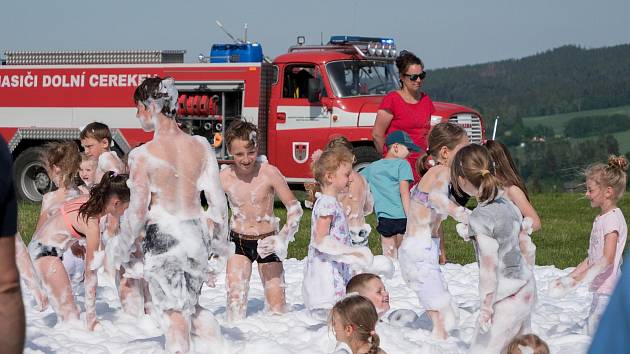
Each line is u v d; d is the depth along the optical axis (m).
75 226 6.78
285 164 16.94
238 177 7.09
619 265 6.45
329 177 6.82
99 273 8.95
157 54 17.75
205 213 5.89
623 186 6.48
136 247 6.80
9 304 3.06
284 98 16.95
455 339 6.43
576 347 6.18
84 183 8.02
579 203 19.27
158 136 5.80
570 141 66.00
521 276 5.58
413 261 6.50
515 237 5.57
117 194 6.57
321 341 6.20
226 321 7.09
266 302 7.29
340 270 6.80
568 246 12.92
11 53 18.86
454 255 11.85
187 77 17.36
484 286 5.54
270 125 17.03
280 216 15.73
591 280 6.36
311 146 16.72
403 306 7.73
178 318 5.75
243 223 7.11
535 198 20.73
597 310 6.44
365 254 6.66
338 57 16.75
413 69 10.09
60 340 6.34
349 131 16.41
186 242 5.71
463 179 5.64
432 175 6.50
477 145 5.68
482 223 5.53
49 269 6.79
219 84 17.14
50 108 18.44
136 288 7.14
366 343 5.23
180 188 5.77
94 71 18.14
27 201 18.75
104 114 18.06
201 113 17.34
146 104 5.77
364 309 5.22
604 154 66.00
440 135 6.46
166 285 5.69
